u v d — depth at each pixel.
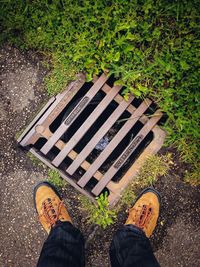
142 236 0.87
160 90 0.90
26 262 0.96
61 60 0.91
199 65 0.88
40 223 0.96
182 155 0.94
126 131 0.92
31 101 0.94
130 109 0.92
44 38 0.90
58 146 0.92
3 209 0.96
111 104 1.00
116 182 0.96
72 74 0.91
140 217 0.92
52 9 0.89
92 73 0.90
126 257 0.80
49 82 0.92
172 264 0.95
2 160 0.95
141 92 0.91
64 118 0.96
